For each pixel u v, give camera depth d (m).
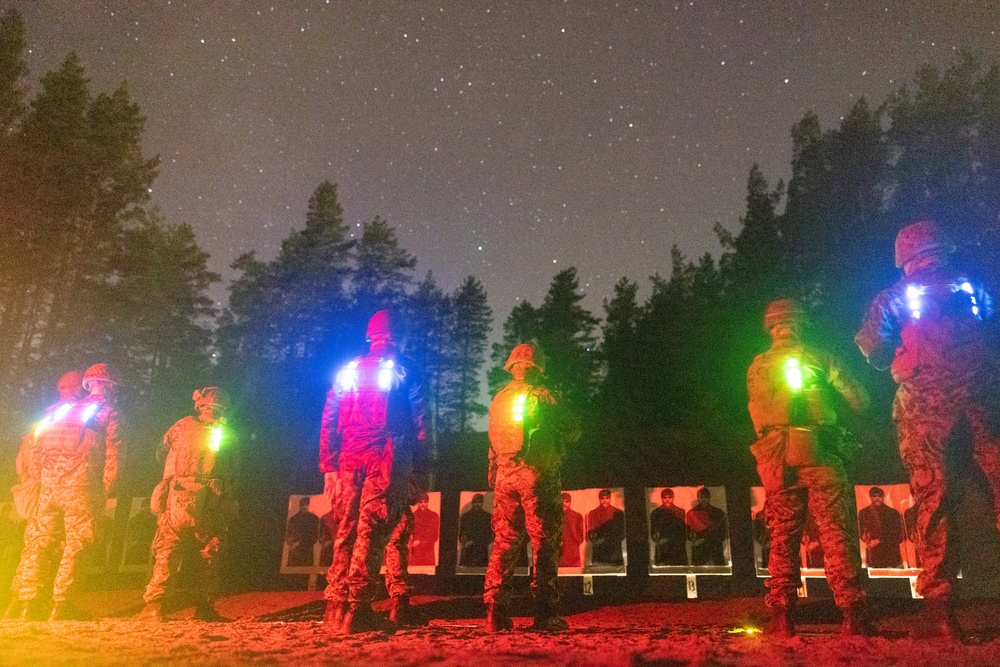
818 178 27.67
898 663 3.41
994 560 7.51
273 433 23.22
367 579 5.43
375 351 6.25
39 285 29.77
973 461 4.56
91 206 31.84
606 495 9.36
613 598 9.08
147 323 33.94
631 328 29.48
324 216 40.91
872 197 26.53
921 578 4.50
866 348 5.16
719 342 25.31
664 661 3.57
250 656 3.71
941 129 24.77
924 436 4.62
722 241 29.91
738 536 9.96
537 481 6.40
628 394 25.41
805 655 3.72
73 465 7.91
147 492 14.81
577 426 6.87
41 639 4.54
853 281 24.19
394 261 41.88
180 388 30.80
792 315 5.79
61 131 30.75
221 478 8.45
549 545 6.39
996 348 4.63
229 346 37.50
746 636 5.18
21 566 7.84
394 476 5.75
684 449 15.41
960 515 7.72
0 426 26.73
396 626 5.65
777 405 5.46
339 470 5.93
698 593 9.73
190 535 8.36
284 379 28.53
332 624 5.68
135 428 24.58
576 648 4.12
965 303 4.73
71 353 30.09
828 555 5.16
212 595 8.37
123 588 11.19
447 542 11.32
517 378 6.91
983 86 24.75
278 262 39.69
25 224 29.50
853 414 5.57
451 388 42.00
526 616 8.37
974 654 3.65
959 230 22.69
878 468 11.55
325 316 38.22
